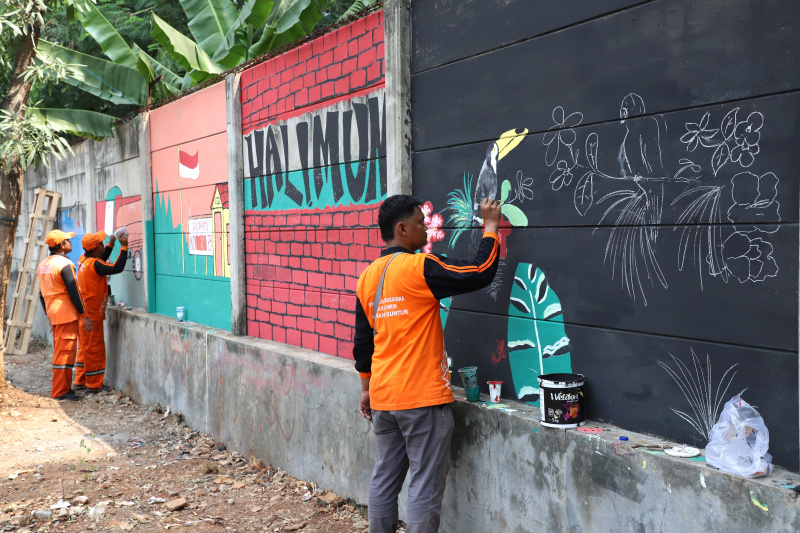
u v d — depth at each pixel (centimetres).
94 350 838
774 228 246
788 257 242
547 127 330
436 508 327
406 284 326
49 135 743
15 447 628
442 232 395
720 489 244
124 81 837
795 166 239
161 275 774
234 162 603
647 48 285
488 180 364
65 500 486
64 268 802
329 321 502
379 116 439
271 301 573
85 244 842
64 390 812
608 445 284
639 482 272
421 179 409
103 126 864
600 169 306
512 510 332
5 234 796
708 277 267
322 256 505
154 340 738
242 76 601
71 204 1072
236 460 570
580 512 297
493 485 343
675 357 279
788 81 240
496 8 354
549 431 311
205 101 660
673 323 279
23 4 714
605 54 302
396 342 330
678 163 275
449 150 388
